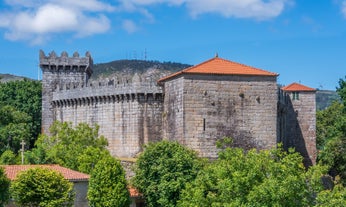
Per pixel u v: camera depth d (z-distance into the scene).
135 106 122.31
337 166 119.19
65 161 118.25
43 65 150.00
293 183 73.56
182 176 96.88
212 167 86.44
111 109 127.00
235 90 112.19
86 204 98.06
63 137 126.31
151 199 98.62
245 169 78.94
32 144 165.12
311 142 135.00
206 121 111.00
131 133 123.19
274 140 113.25
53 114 146.75
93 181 97.06
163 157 99.62
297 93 135.00
